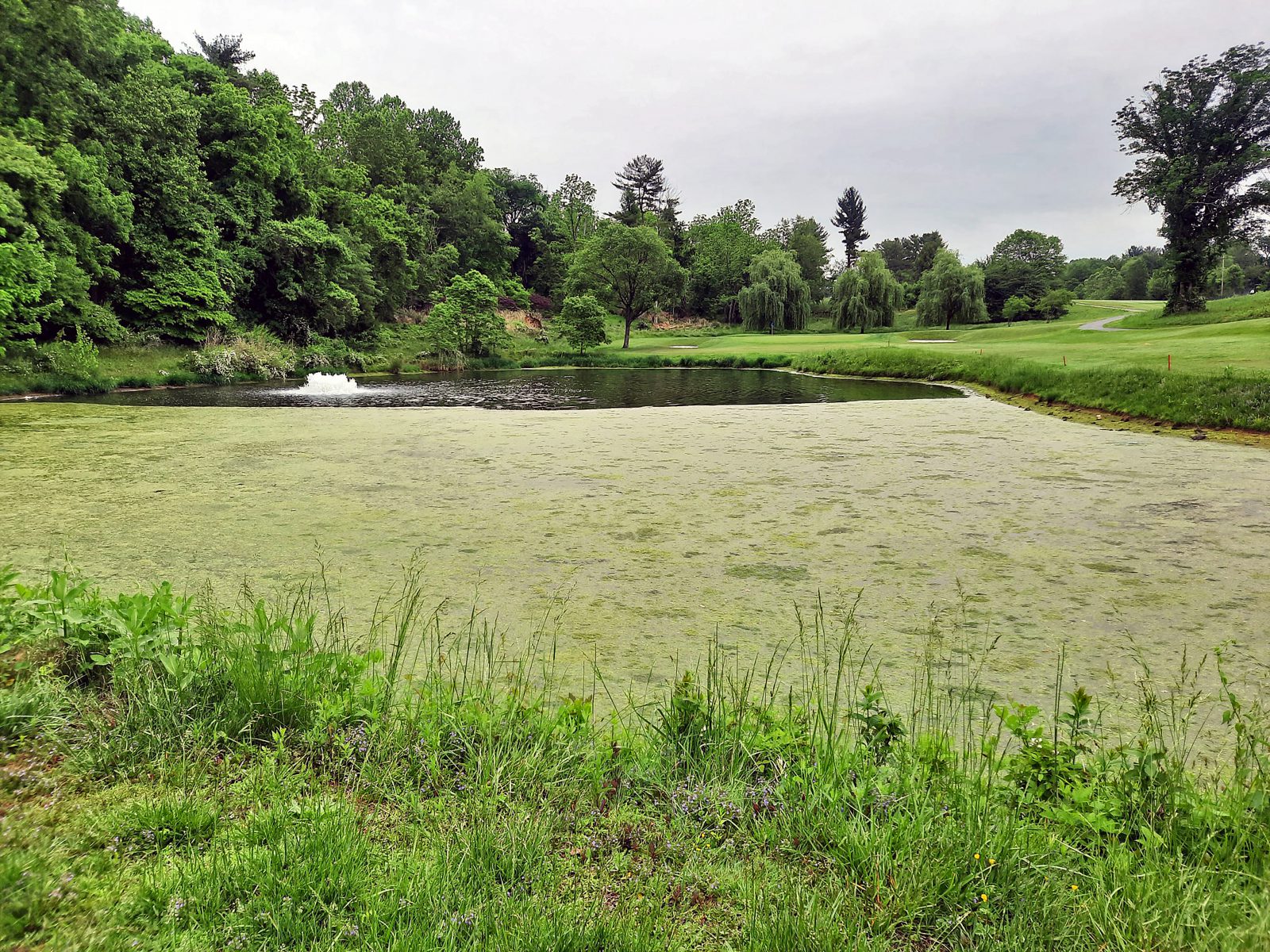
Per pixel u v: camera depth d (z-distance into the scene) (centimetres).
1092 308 8519
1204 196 4841
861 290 7144
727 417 1883
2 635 365
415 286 5775
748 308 7231
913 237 13500
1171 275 5250
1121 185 5131
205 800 267
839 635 524
